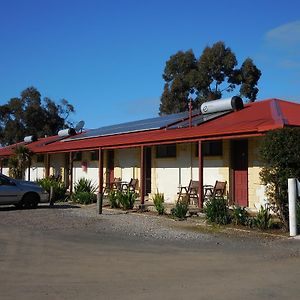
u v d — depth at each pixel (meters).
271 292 6.79
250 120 16.33
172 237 11.93
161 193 20.27
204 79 44.03
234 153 17.62
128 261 8.98
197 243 11.05
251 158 16.64
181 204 16.27
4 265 8.52
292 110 18.09
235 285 7.20
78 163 28.45
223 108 19.66
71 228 13.54
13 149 31.77
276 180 12.37
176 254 9.68
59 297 6.52
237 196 17.33
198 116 21.34
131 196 18.86
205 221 14.67
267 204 13.27
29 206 19.53
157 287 7.09
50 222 14.84
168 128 20.36
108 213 17.61
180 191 19.08
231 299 6.45
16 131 53.66
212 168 18.36
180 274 7.94
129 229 13.38
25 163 29.45
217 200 14.67
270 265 8.59
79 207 20.17
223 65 43.91
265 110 17.78
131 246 10.61
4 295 6.59
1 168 36.03
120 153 24.56
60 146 27.41
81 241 11.26
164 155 21.19
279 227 13.05
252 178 16.55
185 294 6.70
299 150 12.11
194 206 17.89
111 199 19.53
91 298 6.47
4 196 18.78
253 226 13.20
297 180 12.01
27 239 11.48
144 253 9.77
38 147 31.09
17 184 19.34
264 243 10.96
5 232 12.64
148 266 8.55
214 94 43.59
